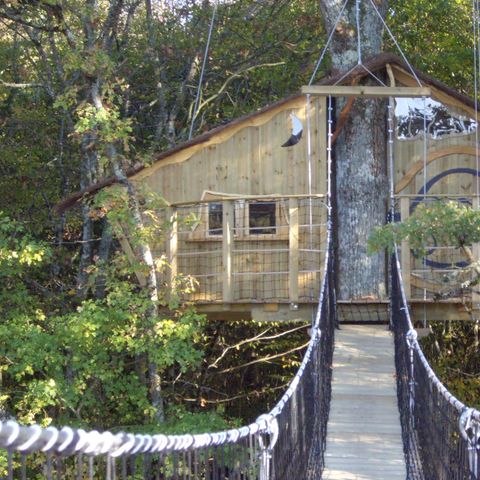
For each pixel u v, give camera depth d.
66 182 17.02
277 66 19.25
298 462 6.35
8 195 17.08
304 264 12.05
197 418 12.21
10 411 12.89
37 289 15.77
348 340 10.90
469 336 17.06
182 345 11.79
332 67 14.11
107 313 11.67
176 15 19.53
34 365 11.95
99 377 11.84
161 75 18.08
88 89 12.63
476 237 9.44
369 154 13.08
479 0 18.56
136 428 11.95
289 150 12.46
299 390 6.55
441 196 11.59
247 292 12.20
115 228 11.61
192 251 12.36
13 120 17.30
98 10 13.36
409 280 11.59
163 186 12.53
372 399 9.22
